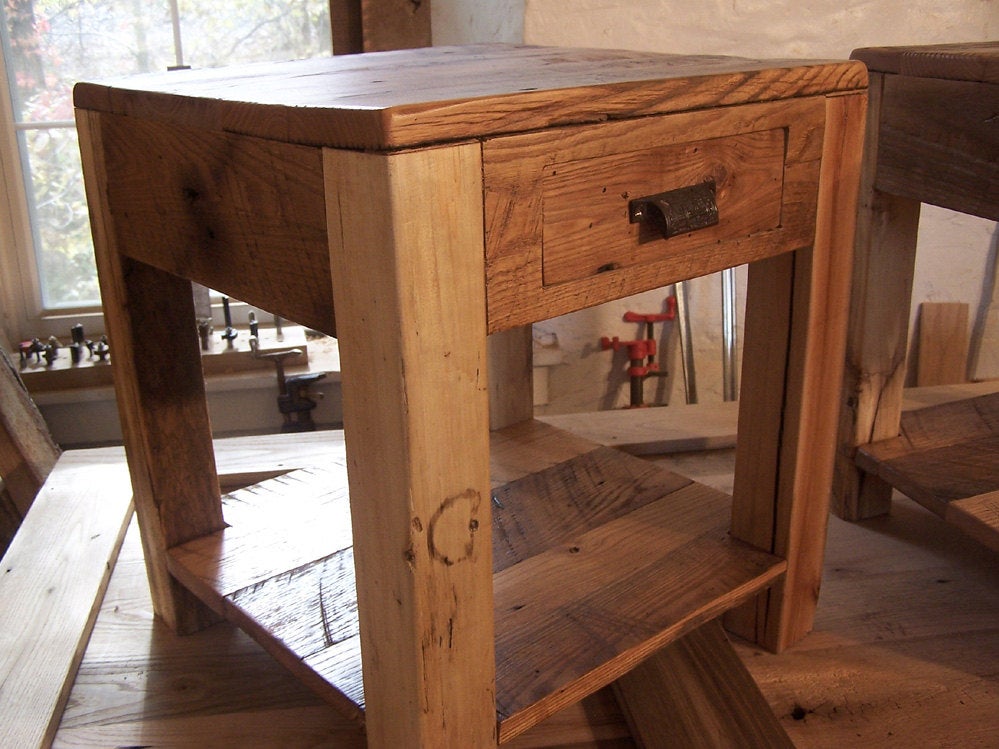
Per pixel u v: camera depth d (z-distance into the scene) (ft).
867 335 4.29
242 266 2.68
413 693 2.51
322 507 4.05
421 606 2.40
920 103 3.79
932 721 3.39
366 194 2.08
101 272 3.33
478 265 2.24
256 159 2.44
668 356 6.48
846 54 5.88
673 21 5.50
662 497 4.04
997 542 3.62
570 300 2.49
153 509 3.64
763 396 3.41
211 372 6.42
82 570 4.16
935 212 6.40
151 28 6.26
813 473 3.46
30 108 6.24
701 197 2.65
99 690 3.56
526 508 3.96
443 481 2.34
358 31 5.82
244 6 6.36
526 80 2.57
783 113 2.84
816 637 3.82
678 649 3.59
